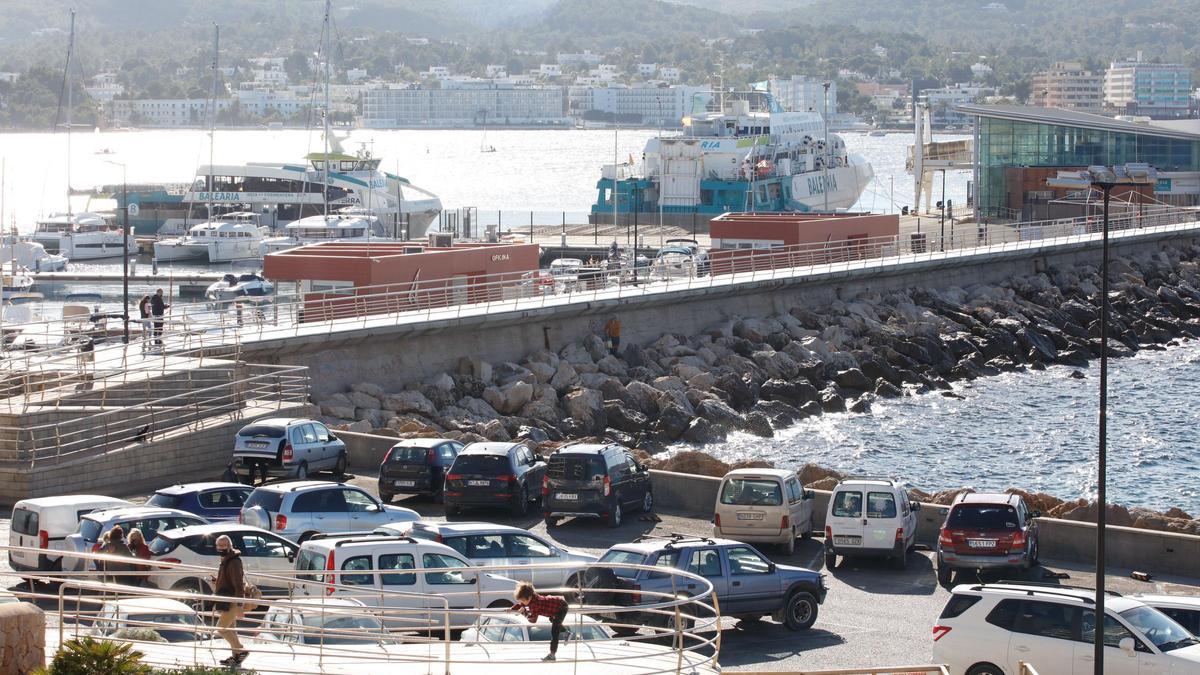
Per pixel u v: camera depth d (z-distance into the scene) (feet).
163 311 284.20
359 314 306.55
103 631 93.76
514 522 169.78
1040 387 347.15
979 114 583.58
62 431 184.03
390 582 112.57
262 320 299.38
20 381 204.44
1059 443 286.05
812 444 282.77
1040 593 106.32
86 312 309.42
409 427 238.27
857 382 330.13
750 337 349.00
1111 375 365.20
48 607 122.42
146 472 187.11
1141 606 106.11
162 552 120.88
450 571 98.94
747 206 615.98
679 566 121.29
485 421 269.64
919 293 411.54
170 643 92.17
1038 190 579.89
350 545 113.50
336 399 256.93
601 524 169.17
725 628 126.93
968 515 142.31
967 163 644.27
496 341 301.84
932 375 349.20
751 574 123.54
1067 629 104.53
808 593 125.70
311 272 315.17
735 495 154.30
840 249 426.51
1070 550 153.58
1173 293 457.68
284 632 92.53
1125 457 274.98
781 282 368.07
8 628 76.48
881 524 146.41
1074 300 442.50
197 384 213.05
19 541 134.72
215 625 96.53
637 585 119.24
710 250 417.28
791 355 341.62
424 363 285.02
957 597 108.99
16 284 477.36
